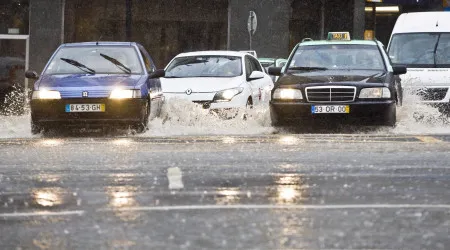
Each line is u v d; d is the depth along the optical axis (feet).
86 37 254.27
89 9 253.65
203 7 257.34
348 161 80.84
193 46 257.55
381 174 71.41
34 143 102.53
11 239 44.91
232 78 137.80
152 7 253.65
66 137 117.80
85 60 126.72
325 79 121.60
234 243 43.47
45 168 76.28
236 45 260.01
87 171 73.82
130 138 110.32
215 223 48.98
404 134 115.55
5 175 71.56
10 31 252.62
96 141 105.19
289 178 68.80
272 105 122.42
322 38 266.77
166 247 42.60
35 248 42.63
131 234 45.96
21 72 251.19
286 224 48.67
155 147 95.61
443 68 145.18
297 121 121.39
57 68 125.80
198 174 71.15
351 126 126.52
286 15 263.29
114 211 53.36
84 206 55.52
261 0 261.85
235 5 259.39
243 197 58.90
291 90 121.60
